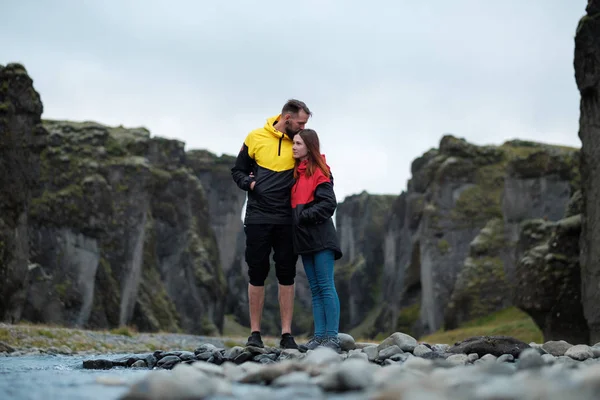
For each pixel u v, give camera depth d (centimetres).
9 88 2819
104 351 1639
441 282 5747
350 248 12344
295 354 698
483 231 5650
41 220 4725
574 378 328
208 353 764
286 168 804
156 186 6900
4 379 507
